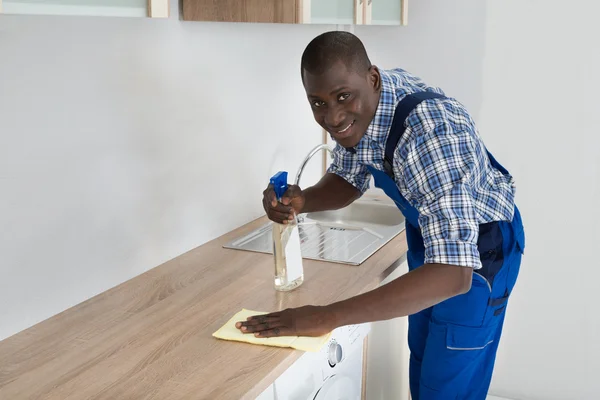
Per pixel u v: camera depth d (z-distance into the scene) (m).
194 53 2.09
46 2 1.16
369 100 1.48
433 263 1.45
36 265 1.62
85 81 1.70
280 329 1.51
